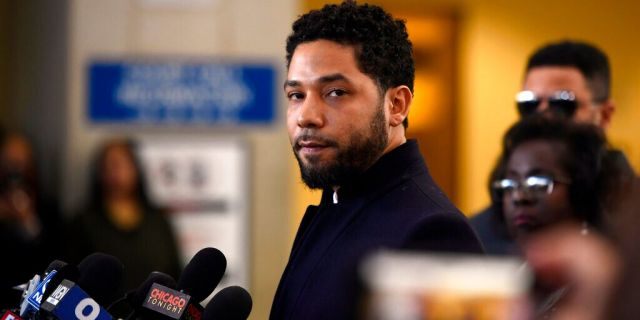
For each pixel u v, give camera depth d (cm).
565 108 641
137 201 1079
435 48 1402
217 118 1169
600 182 453
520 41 1392
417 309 131
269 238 1180
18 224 1045
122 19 1193
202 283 382
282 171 1176
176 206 1150
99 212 1063
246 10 1198
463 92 1400
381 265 133
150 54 1195
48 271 370
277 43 1197
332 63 389
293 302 390
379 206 388
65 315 341
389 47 398
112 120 1177
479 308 132
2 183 1052
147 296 367
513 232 474
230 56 1195
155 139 1155
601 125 655
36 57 1235
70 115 1183
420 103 1401
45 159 1205
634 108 1359
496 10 1392
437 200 389
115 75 1177
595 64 647
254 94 1171
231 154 1162
